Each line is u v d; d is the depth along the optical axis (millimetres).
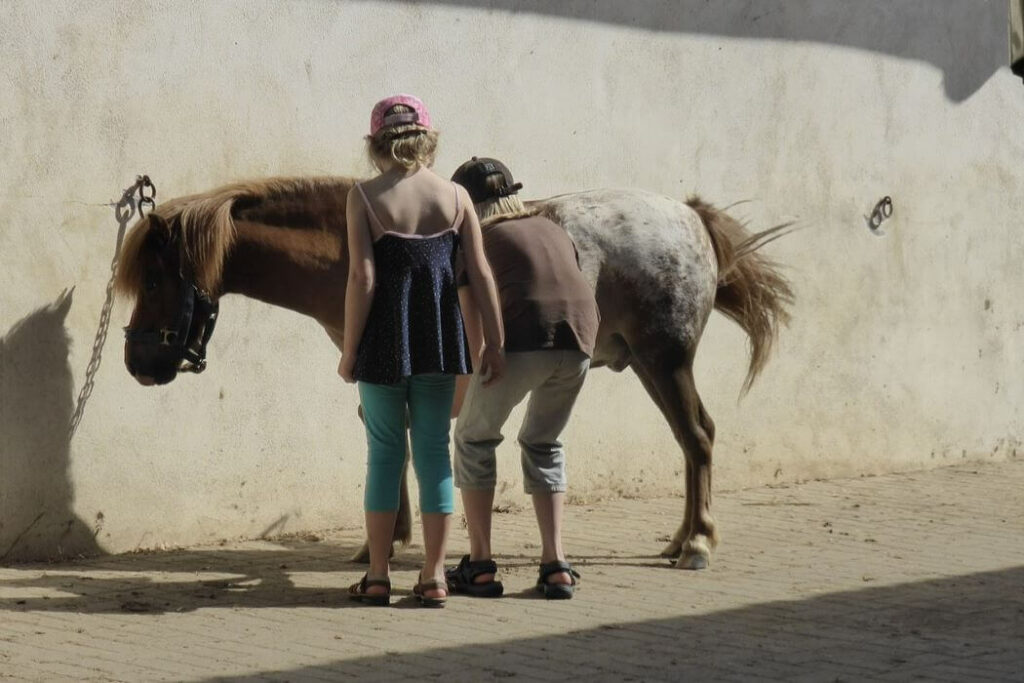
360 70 7738
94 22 6863
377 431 5914
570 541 7508
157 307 6426
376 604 5988
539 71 8367
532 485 6219
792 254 9430
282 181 6594
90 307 6926
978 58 10367
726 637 5445
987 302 10500
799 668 4973
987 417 10539
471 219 5855
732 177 9164
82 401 6918
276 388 7551
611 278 6828
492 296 5816
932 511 8492
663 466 8961
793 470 9516
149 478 7145
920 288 10109
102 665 4945
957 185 10289
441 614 5824
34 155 6719
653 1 8797
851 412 9781
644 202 6977
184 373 7227
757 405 9320
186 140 7168
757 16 9242
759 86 9266
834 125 9625
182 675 4816
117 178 6973
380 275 5711
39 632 5426
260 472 7508
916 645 5316
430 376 5840
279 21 7445
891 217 9922
